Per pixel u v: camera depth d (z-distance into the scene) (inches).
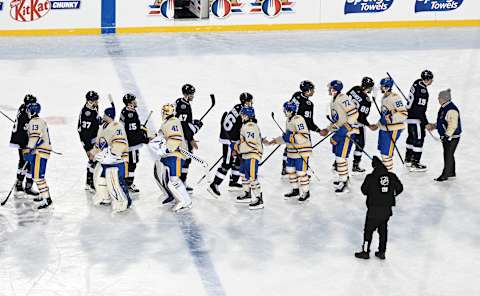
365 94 975.0
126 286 753.0
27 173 930.7
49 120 1193.4
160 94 1301.7
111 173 893.2
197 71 1418.6
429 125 994.1
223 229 869.2
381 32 1652.3
